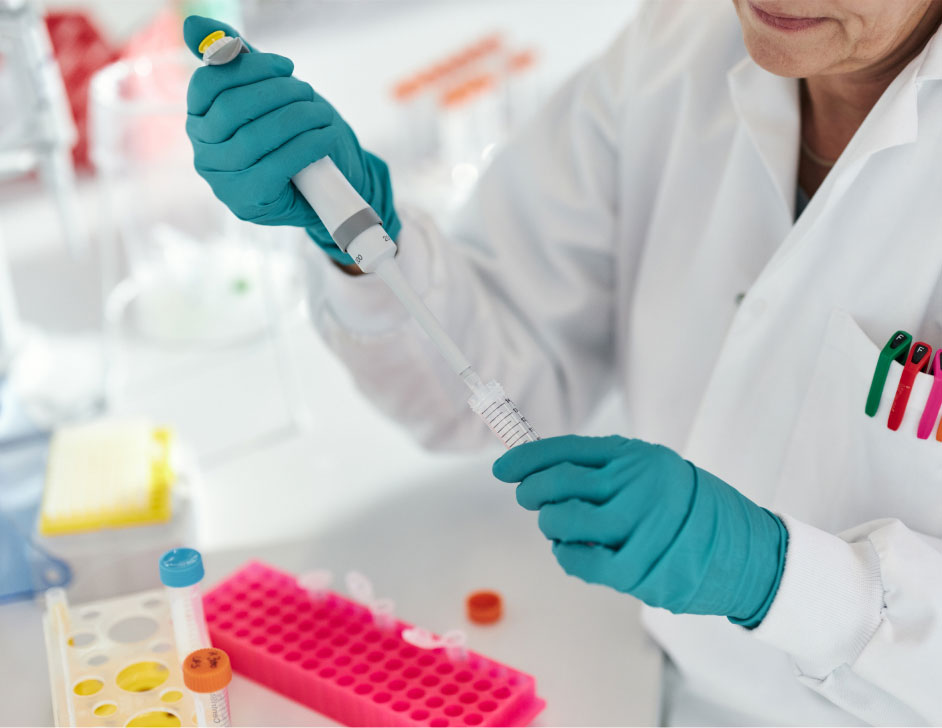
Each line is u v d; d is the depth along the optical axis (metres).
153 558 1.00
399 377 1.05
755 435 0.87
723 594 0.67
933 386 0.72
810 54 0.67
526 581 1.00
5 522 1.03
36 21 1.30
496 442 1.13
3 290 1.41
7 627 0.95
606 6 2.97
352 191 0.71
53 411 1.33
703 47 0.97
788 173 0.85
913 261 0.77
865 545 0.73
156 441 1.15
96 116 1.37
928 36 0.76
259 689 0.85
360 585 0.89
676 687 0.92
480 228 1.14
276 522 1.11
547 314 1.10
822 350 0.81
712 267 0.93
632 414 1.05
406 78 2.38
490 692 0.79
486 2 3.12
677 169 0.97
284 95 0.72
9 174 1.48
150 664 0.84
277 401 1.39
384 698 0.79
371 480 1.19
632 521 0.63
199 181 1.52
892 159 0.77
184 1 2.09
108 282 1.49
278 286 1.60
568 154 1.11
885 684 0.70
